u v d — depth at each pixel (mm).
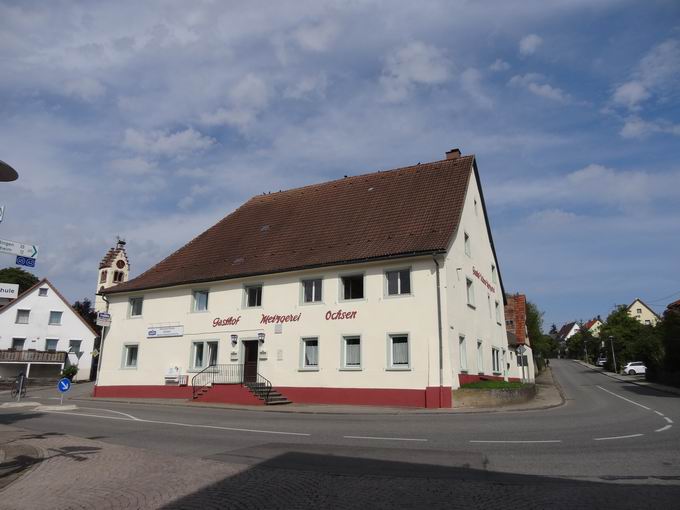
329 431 14188
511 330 46812
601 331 79250
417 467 9125
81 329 59312
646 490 7391
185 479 8336
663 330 41844
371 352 23875
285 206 33719
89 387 44469
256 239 31391
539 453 10461
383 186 30875
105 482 8227
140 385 30547
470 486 7680
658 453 10422
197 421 17188
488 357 30344
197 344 29406
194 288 29969
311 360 25547
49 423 16797
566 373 70312
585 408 22734
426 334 22844
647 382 47031
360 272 24953
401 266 24047
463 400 21953
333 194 32500
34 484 8164
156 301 31359
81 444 11828
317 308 25688
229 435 13578
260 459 10016
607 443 11766
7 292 12180
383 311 24000
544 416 18359
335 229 28797
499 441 12109
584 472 8633
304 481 8102
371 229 27359
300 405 23812
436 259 23328
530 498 6996
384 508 6645
